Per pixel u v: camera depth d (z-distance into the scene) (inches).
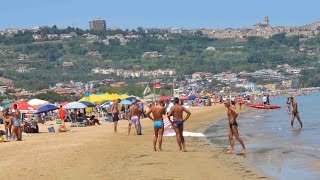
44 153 1146.0
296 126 2038.6
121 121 2837.1
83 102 2874.0
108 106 3467.0
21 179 791.1
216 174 840.3
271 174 850.1
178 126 1179.9
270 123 2316.7
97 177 798.5
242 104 4749.0
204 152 1171.3
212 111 4183.1
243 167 925.8
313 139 1460.4
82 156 1069.8
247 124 2332.7
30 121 2020.2
